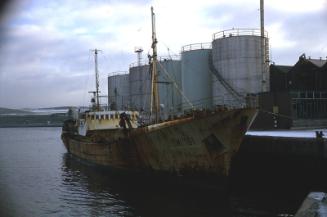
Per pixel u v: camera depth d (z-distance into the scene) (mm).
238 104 37438
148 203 19672
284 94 34094
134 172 26281
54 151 53844
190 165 22281
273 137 22141
